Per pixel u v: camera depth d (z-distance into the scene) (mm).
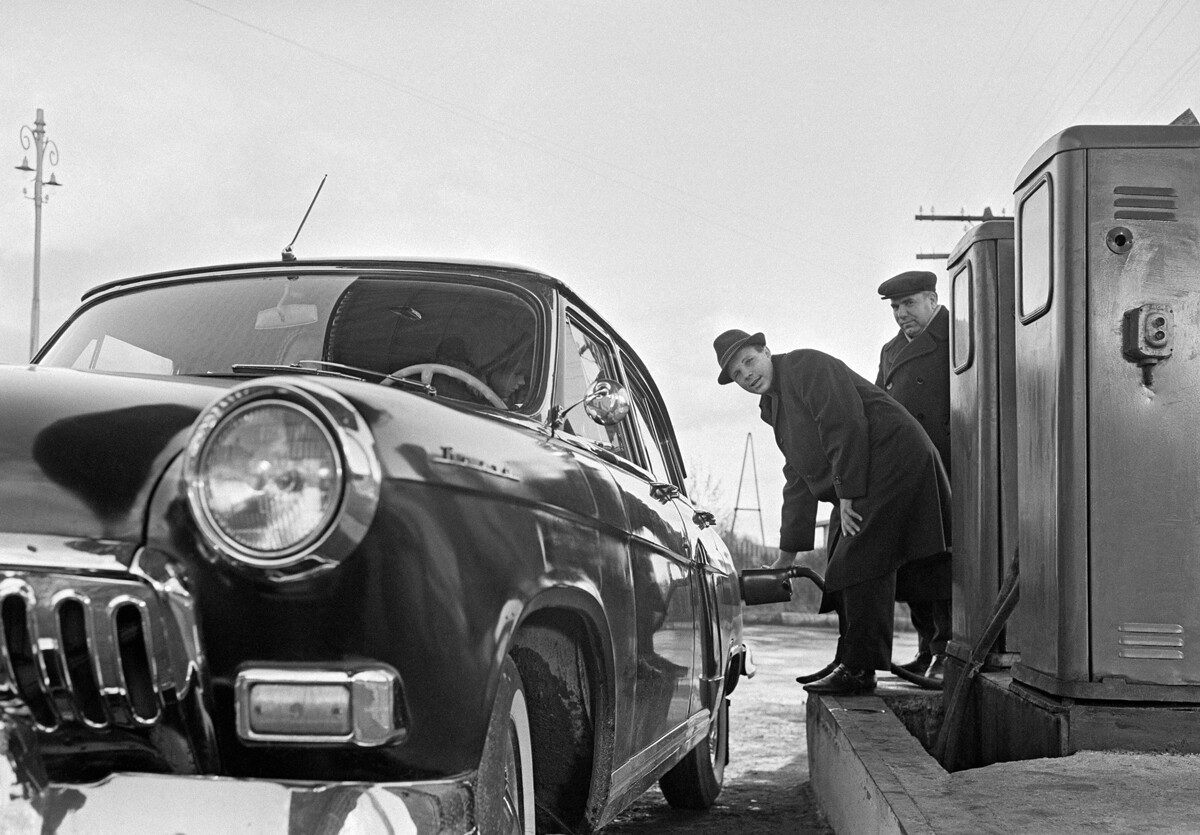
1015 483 5121
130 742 1896
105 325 3178
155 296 3234
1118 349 3961
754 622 19516
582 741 2787
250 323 3043
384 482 1890
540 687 2693
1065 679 3912
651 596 3229
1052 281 4062
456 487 2029
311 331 2982
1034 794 3273
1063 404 3973
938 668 6473
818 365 5770
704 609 4199
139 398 2078
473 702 1980
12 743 1822
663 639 3395
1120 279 3969
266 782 1815
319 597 1855
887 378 7152
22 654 1876
